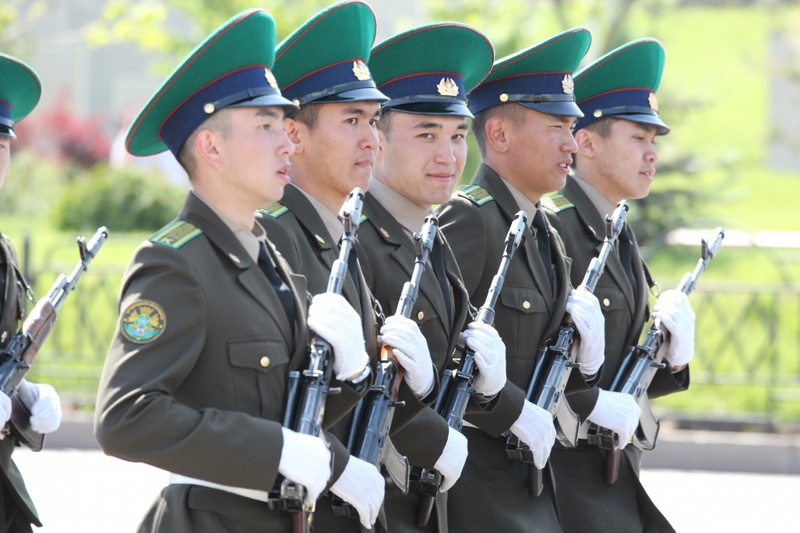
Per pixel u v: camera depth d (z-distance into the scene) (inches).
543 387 588.1
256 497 423.5
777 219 2603.3
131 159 2491.4
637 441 666.2
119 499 935.0
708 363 1157.1
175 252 408.2
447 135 551.8
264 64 433.4
